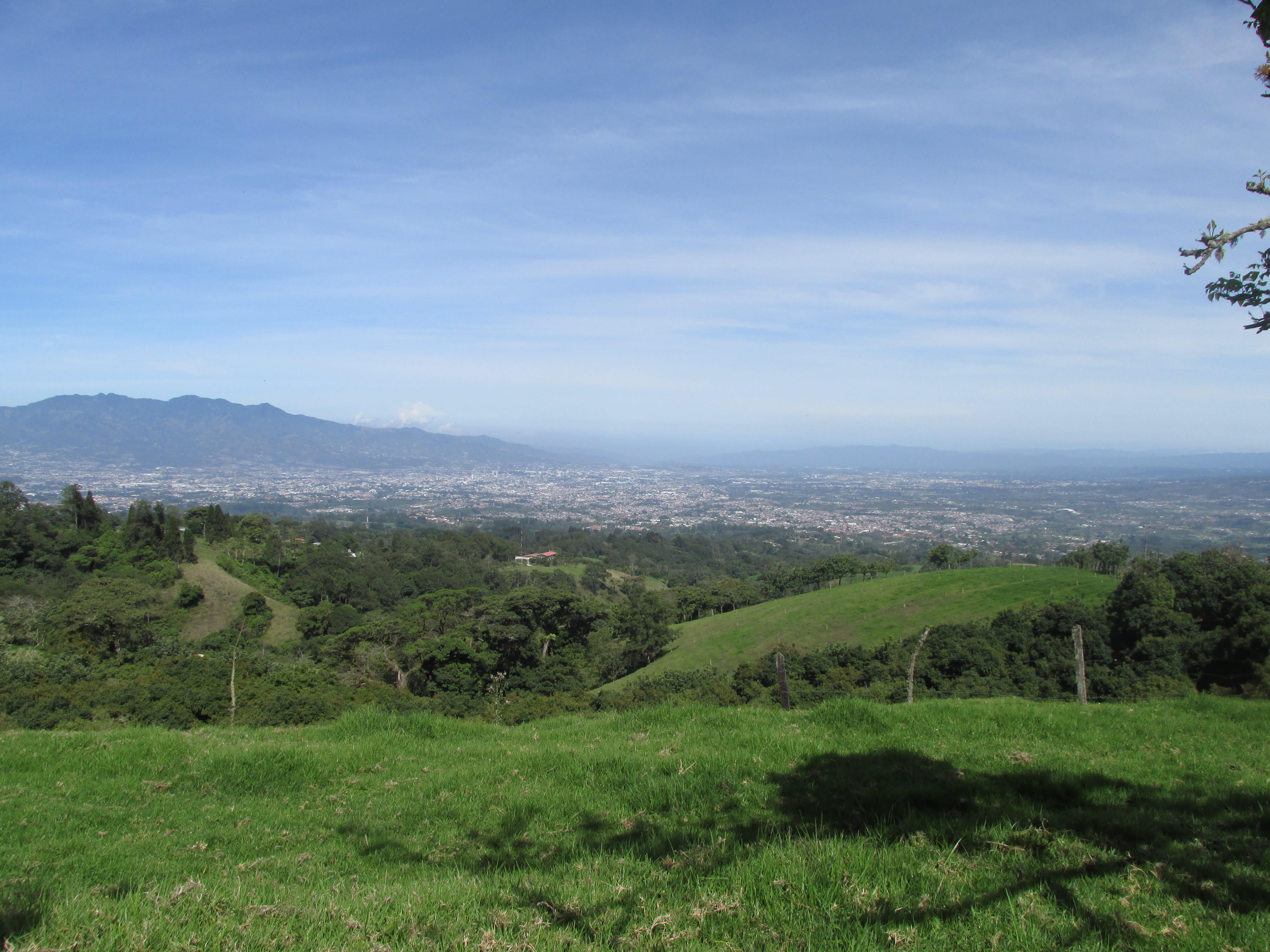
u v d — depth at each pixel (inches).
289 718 1194.0
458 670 1892.2
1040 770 293.0
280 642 2488.9
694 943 154.6
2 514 2608.3
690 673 2027.6
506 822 265.4
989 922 160.7
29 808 295.0
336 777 342.6
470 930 162.1
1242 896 173.8
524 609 2044.8
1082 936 154.3
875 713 415.2
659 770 311.3
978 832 219.8
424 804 293.9
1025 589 2491.4
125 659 1899.6
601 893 185.3
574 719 494.6
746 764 311.6
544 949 151.3
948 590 2647.6
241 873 224.1
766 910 170.4
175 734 425.4
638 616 2561.5
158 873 225.1
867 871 188.9
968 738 374.0
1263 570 1565.0
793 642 2389.3
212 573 2819.9
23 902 173.6
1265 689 1274.6
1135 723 415.5
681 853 211.6
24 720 1036.5
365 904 180.2
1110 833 219.3
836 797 267.7
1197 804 251.3
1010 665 1600.6
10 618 1855.3
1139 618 1587.1
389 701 1475.1
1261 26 191.2
